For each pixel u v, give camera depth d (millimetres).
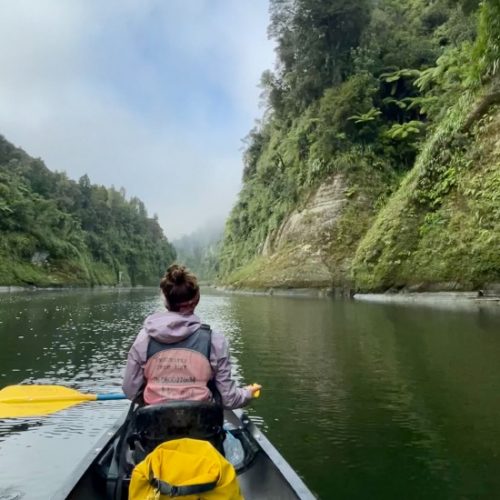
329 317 16344
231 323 15148
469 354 8906
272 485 2941
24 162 91000
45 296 40312
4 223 63250
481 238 20578
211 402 2752
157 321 2922
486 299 19391
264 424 5398
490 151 21953
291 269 34750
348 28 40906
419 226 24922
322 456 4480
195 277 3055
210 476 2318
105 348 10953
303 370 8078
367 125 36000
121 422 3770
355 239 33125
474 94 23641
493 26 21953
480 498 3656
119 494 2869
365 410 5855
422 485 3875
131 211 136875
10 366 8914
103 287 88938
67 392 4785
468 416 5535
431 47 41438
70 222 88312
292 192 42594
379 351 9547
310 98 43969
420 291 23266
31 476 4168
